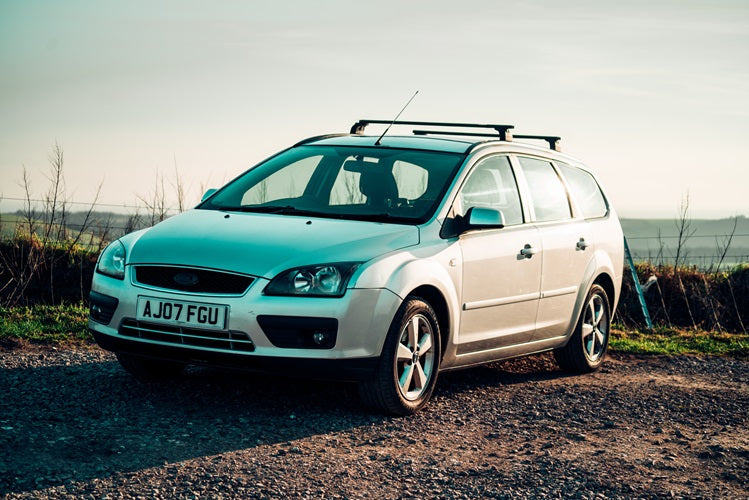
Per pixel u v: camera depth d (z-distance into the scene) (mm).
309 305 5344
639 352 9867
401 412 5922
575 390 7379
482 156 6926
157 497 4070
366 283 5500
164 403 5832
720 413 6789
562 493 4531
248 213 6297
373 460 4910
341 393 6410
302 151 7086
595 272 8109
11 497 3928
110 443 4848
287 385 6531
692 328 12305
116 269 5797
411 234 6031
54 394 5918
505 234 6863
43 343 7867
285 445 5062
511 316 6957
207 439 5062
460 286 6305
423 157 6758
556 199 7801
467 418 6094
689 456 5426
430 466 4875
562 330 7785
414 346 5945
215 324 5355
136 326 5633
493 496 4441
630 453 5410
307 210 6344
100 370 6781
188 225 6062
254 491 4246
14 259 10500
